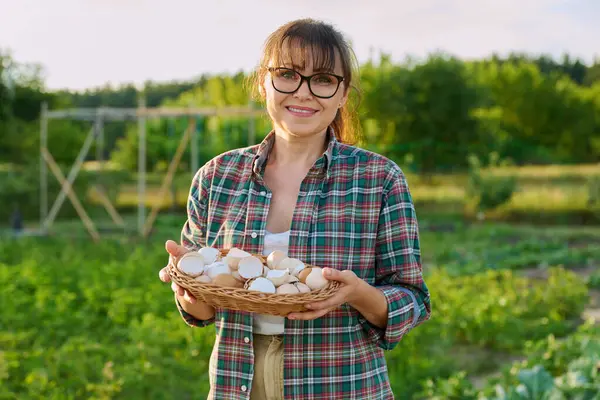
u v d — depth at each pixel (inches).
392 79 831.1
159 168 993.5
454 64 842.8
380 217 88.3
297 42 87.2
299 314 78.7
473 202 775.1
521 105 1036.5
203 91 1158.3
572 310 331.9
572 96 1043.3
